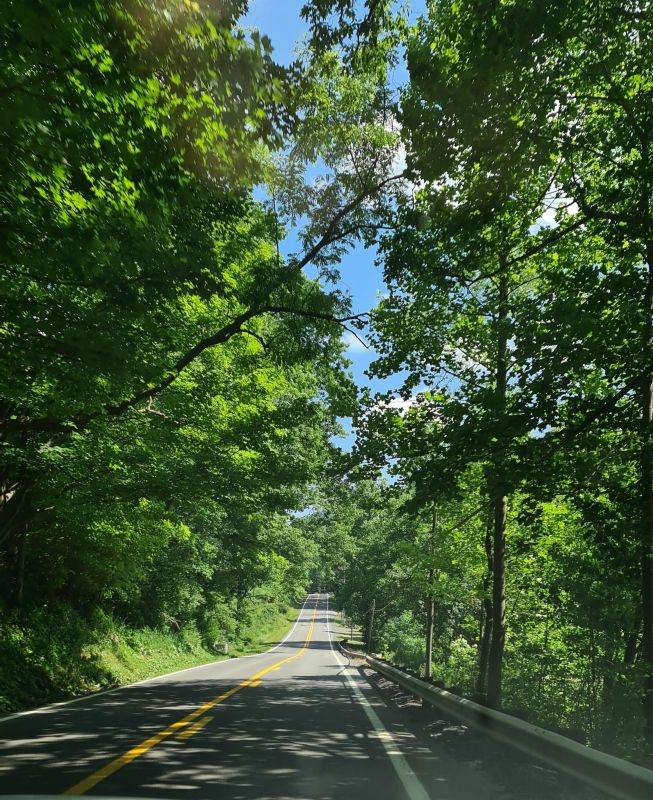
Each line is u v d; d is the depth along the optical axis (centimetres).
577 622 1623
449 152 956
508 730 636
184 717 1055
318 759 739
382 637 5891
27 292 851
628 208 1078
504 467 1018
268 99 662
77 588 2305
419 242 1159
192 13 564
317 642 7119
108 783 583
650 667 1055
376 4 877
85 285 792
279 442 1666
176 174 670
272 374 1788
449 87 879
